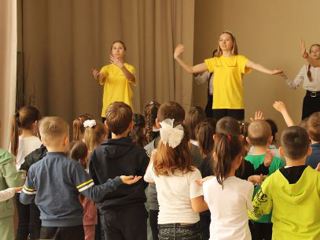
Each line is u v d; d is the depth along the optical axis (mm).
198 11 7668
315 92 6152
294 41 6961
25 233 3590
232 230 2436
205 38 7641
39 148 3502
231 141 2496
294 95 6980
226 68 5570
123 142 2902
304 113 6238
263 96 7234
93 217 3521
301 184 2471
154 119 4047
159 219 2684
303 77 6230
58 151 2764
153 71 7184
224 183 2482
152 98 7188
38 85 6770
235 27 7410
